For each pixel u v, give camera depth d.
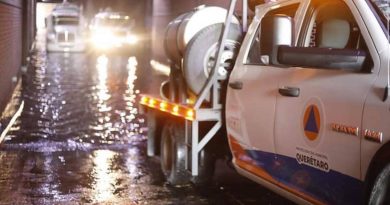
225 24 6.09
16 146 9.19
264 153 5.07
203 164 6.61
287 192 4.74
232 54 6.18
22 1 18.12
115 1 39.25
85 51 33.09
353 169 3.87
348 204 3.99
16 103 12.79
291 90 4.57
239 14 7.17
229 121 5.75
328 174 4.14
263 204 6.25
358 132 3.80
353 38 4.38
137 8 35.38
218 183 7.03
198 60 6.32
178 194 6.57
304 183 4.48
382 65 3.76
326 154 4.14
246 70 5.49
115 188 6.81
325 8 4.80
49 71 21.70
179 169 6.66
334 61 3.76
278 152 4.83
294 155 4.57
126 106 13.66
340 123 3.97
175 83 7.02
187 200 6.34
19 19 16.47
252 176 5.35
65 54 31.52
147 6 33.34
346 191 3.98
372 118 3.68
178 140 6.66
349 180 3.93
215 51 6.35
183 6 19.91
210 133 6.18
